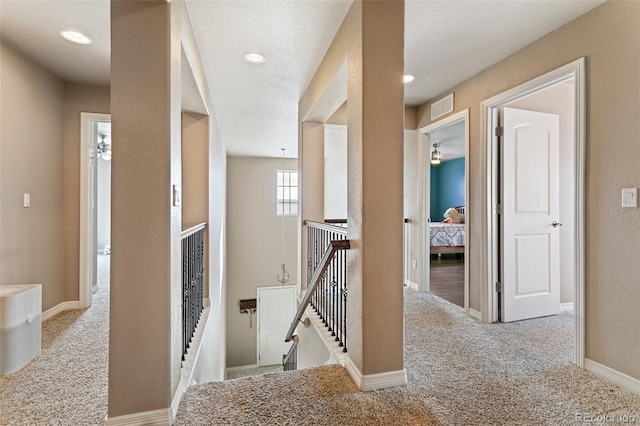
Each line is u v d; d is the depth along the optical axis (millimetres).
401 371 1832
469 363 2113
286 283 8086
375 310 1786
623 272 1854
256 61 2719
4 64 2414
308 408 1608
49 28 2246
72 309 3182
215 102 3779
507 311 2930
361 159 1782
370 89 1776
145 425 1469
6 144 2445
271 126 4906
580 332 2064
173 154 1568
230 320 7727
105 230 7758
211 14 2062
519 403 1672
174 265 1598
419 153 4051
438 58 2686
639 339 1777
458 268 5934
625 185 1842
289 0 1929
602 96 1953
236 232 7871
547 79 2307
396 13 1813
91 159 3406
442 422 1514
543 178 3092
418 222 4090
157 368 1494
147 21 1477
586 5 1974
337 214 6809
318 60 2711
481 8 2004
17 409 1590
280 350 7926
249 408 1608
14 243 2531
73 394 1717
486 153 2930
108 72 2963
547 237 3105
